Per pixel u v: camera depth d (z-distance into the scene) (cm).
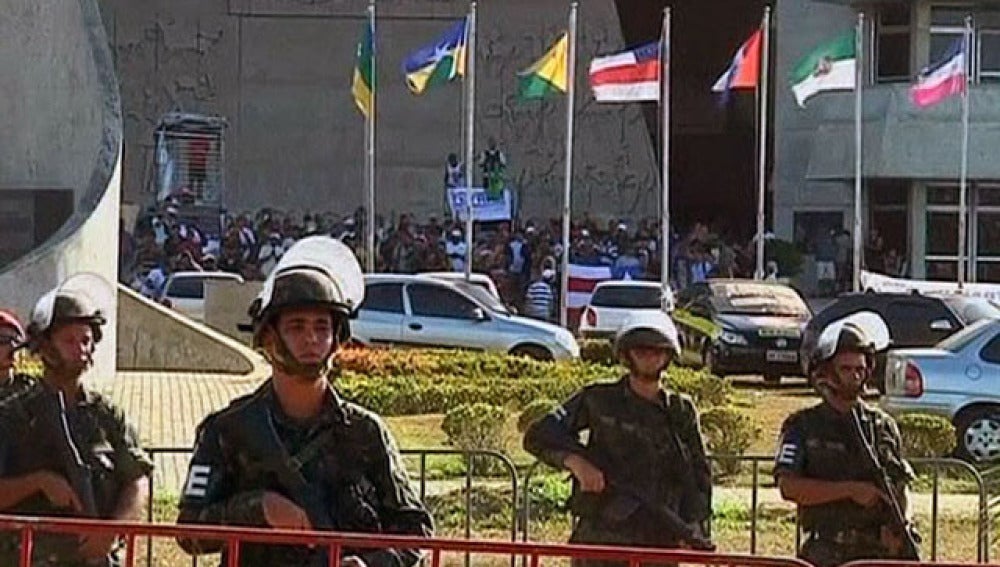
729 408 2345
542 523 1625
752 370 3400
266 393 650
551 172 5584
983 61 4738
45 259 2534
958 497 1919
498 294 4244
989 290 3803
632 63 4000
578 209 5584
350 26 5684
